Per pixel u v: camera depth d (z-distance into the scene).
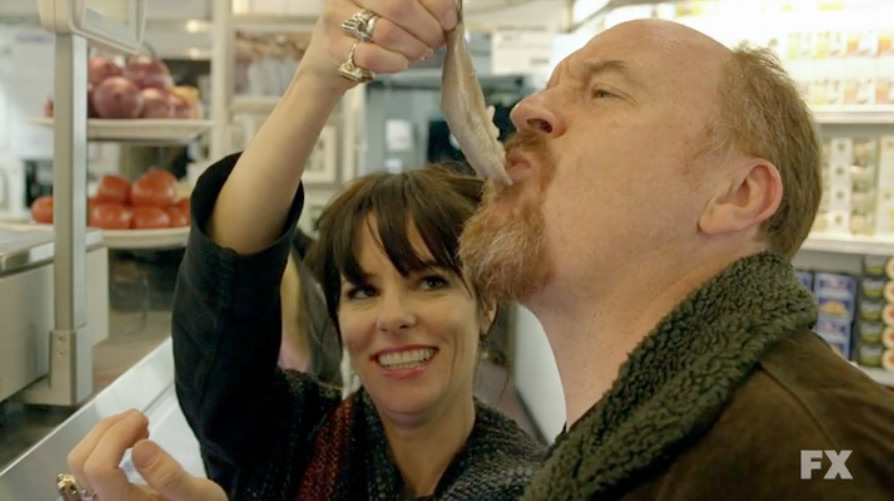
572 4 3.14
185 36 3.26
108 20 1.12
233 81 3.07
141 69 1.90
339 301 0.96
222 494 0.72
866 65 2.38
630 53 0.70
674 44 0.70
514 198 0.72
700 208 0.66
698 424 0.55
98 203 1.80
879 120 2.36
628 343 0.68
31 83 3.10
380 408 0.94
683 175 0.66
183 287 0.87
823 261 2.69
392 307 0.89
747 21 2.44
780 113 0.69
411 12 0.67
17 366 1.00
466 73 0.71
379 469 0.92
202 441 0.93
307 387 1.04
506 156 0.73
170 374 1.46
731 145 0.66
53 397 1.08
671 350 0.61
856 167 2.48
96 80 1.80
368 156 4.88
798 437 0.52
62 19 1.00
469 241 0.75
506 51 3.05
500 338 1.23
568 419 0.75
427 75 4.72
